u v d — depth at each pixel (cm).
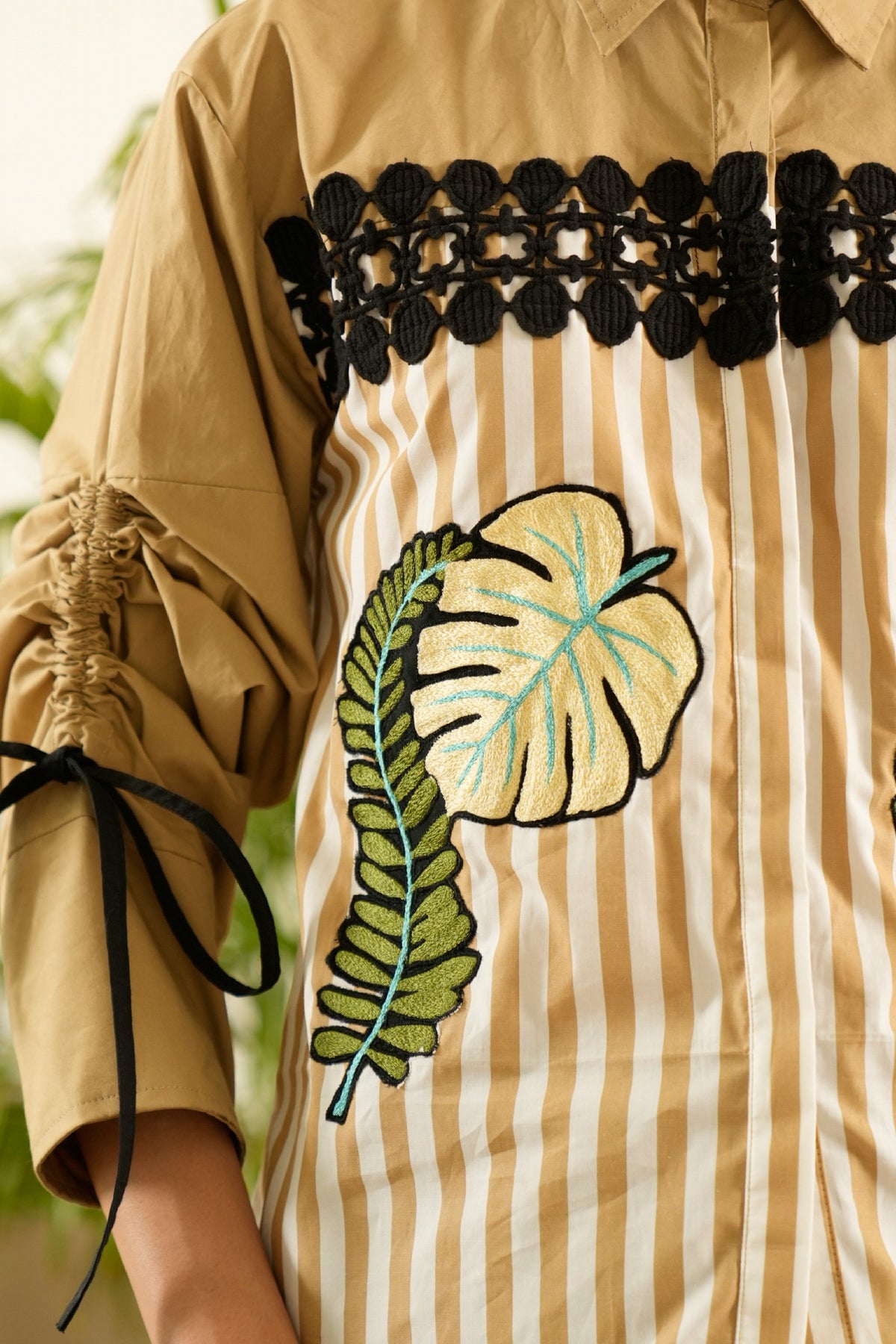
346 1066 89
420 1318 86
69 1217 161
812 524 89
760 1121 84
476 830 88
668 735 87
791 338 90
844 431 89
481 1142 86
